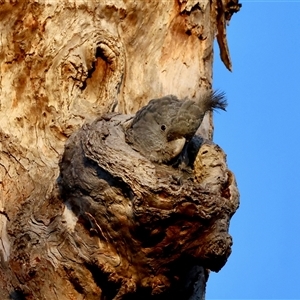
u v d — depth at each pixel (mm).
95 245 10172
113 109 11867
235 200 10078
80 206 10258
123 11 12156
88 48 11703
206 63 12789
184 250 9773
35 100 11578
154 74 12430
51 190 10844
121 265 10031
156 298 10289
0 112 11609
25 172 11305
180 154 10406
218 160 10477
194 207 9531
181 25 12641
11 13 11719
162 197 9492
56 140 11445
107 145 9883
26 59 11648
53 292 10359
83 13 11844
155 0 12438
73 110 11523
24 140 11484
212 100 11094
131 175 9602
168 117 10484
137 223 9664
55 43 11664
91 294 10320
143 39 12422
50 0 11781
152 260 9906
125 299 10172
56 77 11570
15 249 10664
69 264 10312
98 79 11883
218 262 9797
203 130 12297
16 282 10578
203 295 11234
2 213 11125
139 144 10297
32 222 10711
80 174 10023
